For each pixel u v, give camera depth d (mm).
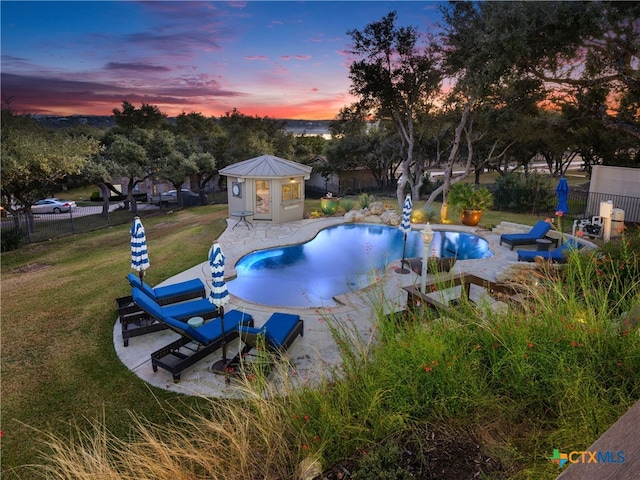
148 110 48438
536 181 23719
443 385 3744
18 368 7496
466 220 19344
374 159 44938
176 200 42500
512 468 2947
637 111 21594
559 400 3395
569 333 3908
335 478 3139
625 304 4727
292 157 55000
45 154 20125
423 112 23344
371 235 19016
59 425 5949
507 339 4242
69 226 26500
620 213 14617
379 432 3502
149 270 13336
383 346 4492
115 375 7152
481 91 17828
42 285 12453
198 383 6859
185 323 7875
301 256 15805
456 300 6715
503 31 16172
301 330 8250
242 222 20906
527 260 12461
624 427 1340
